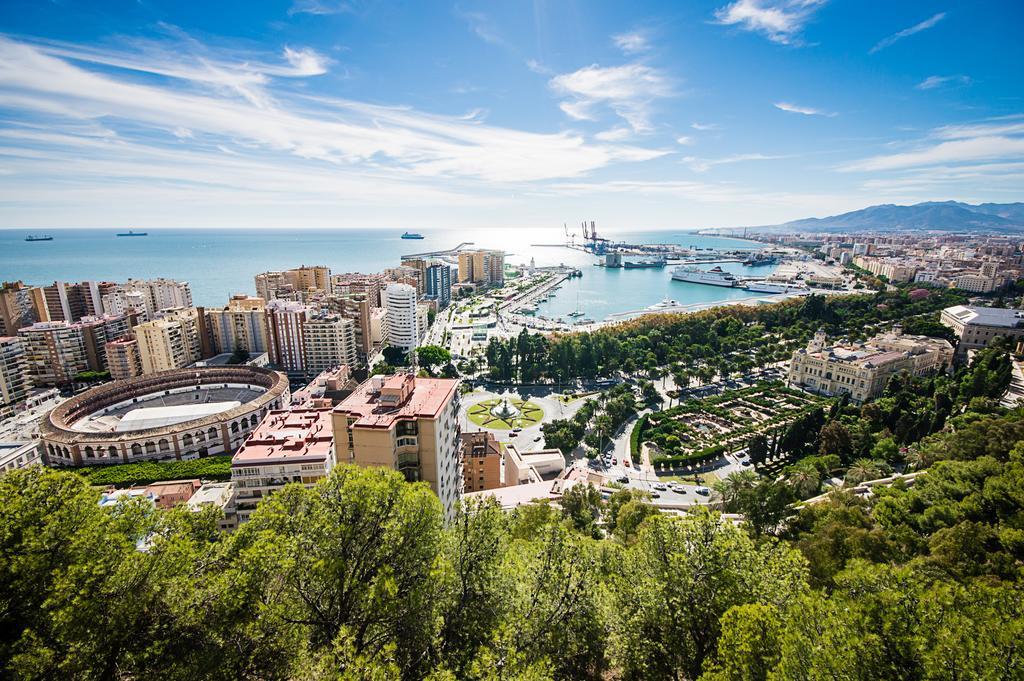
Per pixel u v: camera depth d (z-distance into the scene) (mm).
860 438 158625
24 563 38281
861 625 37562
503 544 50906
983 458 95688
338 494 45656
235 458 111188
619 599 51531
